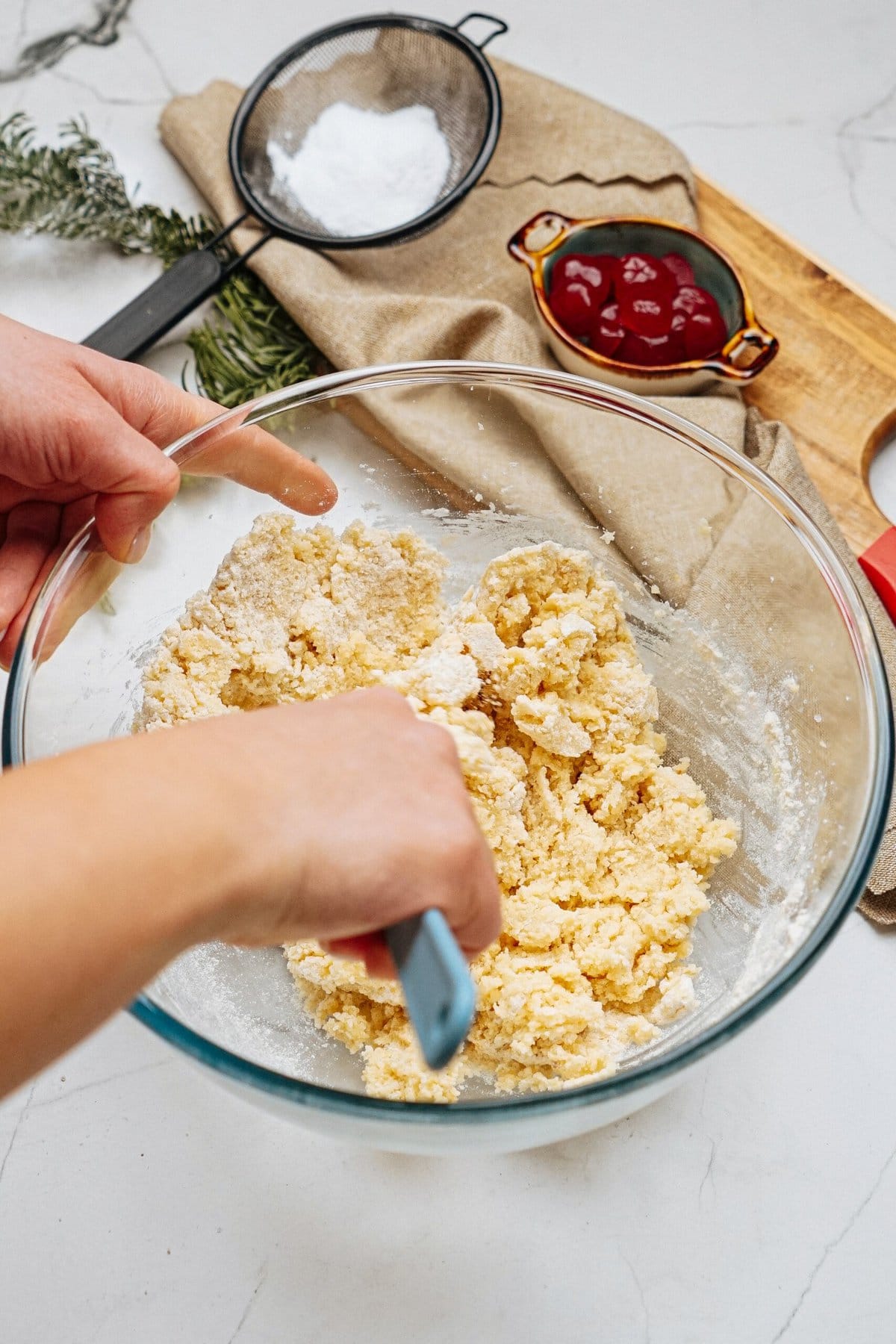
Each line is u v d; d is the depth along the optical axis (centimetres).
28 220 144
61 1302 102
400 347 133
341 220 149
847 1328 100
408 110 157
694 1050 77
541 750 106
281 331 140
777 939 96
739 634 109
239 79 160
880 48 159
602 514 114
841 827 92
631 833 106
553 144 149
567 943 100
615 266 137
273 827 61
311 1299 102
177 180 153
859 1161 105
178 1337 101
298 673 108
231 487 107
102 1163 106
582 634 104
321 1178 105
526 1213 104
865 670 92
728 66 159
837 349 137
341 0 165
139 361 141
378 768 65
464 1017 58
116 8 162
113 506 99
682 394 135
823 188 152
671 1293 101
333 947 74
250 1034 99
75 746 99
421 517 118
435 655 106
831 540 125
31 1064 60
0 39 161
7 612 107
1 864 56
